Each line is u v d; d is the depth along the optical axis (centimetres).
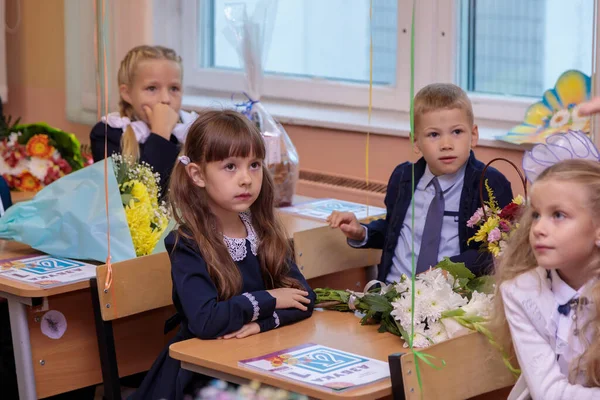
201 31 427
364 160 344
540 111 306
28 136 328
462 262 215
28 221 248
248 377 173
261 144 208
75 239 242
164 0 414
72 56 409
